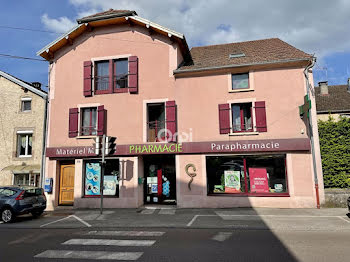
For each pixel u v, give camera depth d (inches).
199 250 215.5
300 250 210.2
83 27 492.4
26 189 382.3
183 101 452.1
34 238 271.3
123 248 226.8
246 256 198.2
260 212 374.3
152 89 462.3
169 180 467.5
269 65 431.5
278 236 255.6
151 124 466.3
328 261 184.5
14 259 204.2
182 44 481.7
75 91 489.1
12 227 329.4
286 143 403.5
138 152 442.3
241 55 496.4
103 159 396.5
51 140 483.5
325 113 525.3
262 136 419.8
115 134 461.1
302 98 418.9
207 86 450.0
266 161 423.8
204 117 442.6
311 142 405.4
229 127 429.4
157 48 472.1
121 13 471.5
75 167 466.0
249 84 438.6
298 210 380.8
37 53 494.3
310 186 398.6
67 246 237.5
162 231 288.2
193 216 362.6
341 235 255.1
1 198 370.0
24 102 549.0
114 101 471.2
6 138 535.2
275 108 424.2
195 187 427.5
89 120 485.1
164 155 466.0
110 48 488.1
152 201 468.4
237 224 308.7
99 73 497.0
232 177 430.3
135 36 482.6
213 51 560.1
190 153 435.8
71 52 503.8
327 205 394.9
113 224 329.7
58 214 411.8
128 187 444.8
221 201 419.2
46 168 476.7
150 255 206.4
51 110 494.6
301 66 427.2
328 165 463.5
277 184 415.2
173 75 459.2
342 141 465.1
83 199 456.1
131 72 467.8
